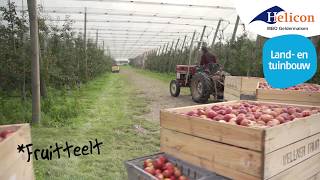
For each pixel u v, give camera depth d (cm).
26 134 309
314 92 582
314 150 313
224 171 274
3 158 246
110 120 886
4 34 950
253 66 1261
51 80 1323
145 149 602
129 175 327
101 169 493
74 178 453
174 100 1352
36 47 805
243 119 290
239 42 1455
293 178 282
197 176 301
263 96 636
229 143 268
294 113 332
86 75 2148
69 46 1659
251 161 252
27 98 1055
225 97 1055
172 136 327
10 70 946
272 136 250
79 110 995
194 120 299
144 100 1351
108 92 1706
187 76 1418
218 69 1227
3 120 779
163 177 307
